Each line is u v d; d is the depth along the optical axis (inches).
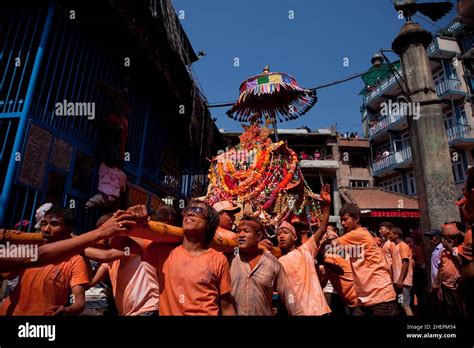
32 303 87.4
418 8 299.4
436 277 221.6
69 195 183.2
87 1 178.5
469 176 120.6
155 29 221.1
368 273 154.6
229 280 92.4
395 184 1005.2
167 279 88.0
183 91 293.4
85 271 96.8
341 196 877.8
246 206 199.2
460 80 833.5
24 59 172.6
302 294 123.3
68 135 182.7
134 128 257.4
